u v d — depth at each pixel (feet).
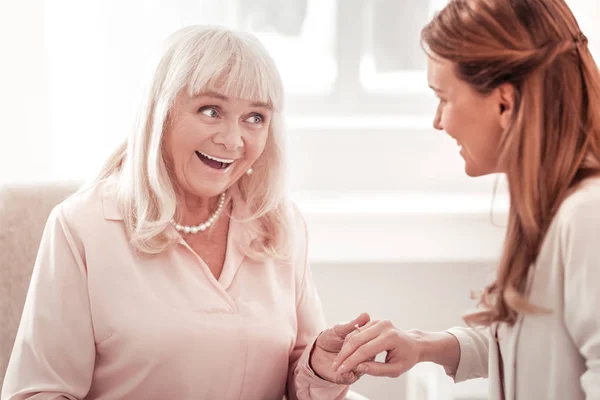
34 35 7.60
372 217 7.82
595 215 3.65
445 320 8.41
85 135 7.92
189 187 4.94
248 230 5.29
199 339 4.81
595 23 8.02
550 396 3.88
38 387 4.65
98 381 4.90
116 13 7.83
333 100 8.79
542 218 3.85
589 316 3.60
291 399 5.39
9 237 5.71
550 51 3.79
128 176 4.96
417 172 8.68
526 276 3.93
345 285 8.30
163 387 4.83
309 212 7.79
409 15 8.77
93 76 7.88
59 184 5.93
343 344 4.96
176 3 7.90
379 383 8.45
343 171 8.63
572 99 3.82
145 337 4.74
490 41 3.84
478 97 3.94
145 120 4.89
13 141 7.66
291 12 8.63
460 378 4.93
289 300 5.32
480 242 7.99
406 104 8.89
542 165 3.84
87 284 4.80
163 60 4.89
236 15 8.45
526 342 3.95
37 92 7.66
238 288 5.12
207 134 4.76
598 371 3.60
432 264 8.32
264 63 4.89
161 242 4.91
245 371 4.98
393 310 8.37
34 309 4.76
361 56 8.77
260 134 4.95
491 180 8.71
